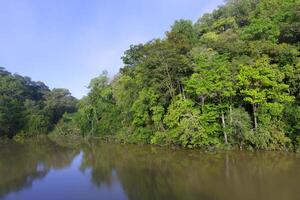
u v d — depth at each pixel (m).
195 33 61.78
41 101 115.31
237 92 38.69
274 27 41.66
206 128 39.19
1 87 105.62
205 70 39.19
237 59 39.16
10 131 87.44
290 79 35.91
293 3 43.78
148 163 34.41
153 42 48.84
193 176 27.05
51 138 81.50
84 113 78.00
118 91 62.09
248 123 37.12
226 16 69.94
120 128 61.28
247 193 21.34
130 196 22.25
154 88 46.75
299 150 33.97
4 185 27.66
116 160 37.91
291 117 34.75
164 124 47.25
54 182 28.20
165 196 21.64
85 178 29.09
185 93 44.59
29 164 37.75
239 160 32.59
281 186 22.55
